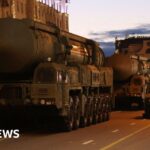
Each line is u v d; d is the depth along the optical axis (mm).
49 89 20375
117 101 40938
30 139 18750
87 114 25016
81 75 24125
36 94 20453
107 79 29969
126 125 25719
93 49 29094
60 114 21094
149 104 31078
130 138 19062
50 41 22375
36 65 21484
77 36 26688
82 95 24062
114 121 28766
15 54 20828
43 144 17094
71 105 22234
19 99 20547
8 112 21766
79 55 26234
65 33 24734
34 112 21531
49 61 21266
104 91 30156
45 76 20500
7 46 20672
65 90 21219
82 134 20734
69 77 21938
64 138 19094
